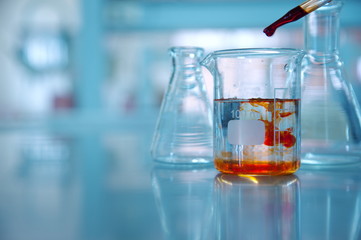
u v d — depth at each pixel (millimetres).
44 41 1549
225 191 316
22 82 1571
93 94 1349
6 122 1299
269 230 241
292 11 350
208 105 421
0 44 1551
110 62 1590
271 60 345
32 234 238
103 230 242
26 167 445
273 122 341
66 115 1340
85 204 291
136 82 1605
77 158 506
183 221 255
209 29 1323
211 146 414
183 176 370
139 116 1362
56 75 1569
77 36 1542
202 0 1299
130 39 1578
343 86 401
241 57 347
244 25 1298
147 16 1325
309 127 402
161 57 1579
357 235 233
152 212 271
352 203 284
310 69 403
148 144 670
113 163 460
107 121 1332
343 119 397
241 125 343
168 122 419
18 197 311
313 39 404
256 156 344
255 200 292
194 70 419
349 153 396
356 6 1237
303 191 314
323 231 238
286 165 347
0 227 248
